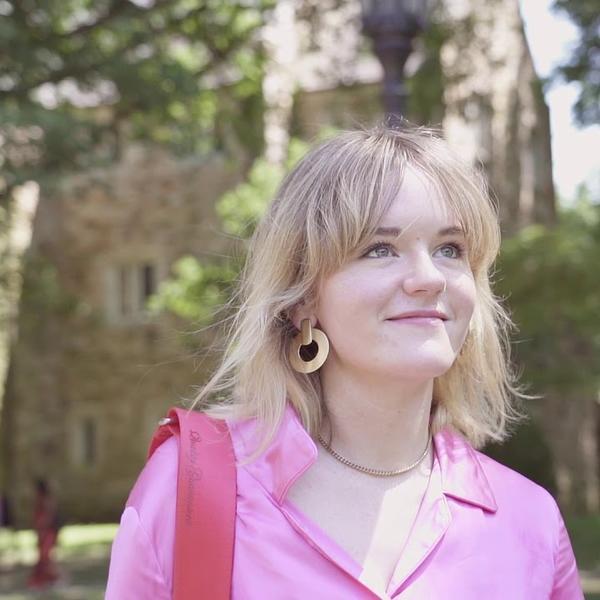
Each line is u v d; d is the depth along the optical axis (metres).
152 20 17.17
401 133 2.11
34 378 27.47
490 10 20.44
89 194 28.09
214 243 26.75
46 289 21.12
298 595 1.91
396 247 2.00
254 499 1.99
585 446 26.94
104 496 27.39
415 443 2.14
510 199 24.95
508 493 2.17
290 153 17.83
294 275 2.08
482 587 2.01
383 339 1.98
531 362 17.67
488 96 23.41
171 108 18.00
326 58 22.67
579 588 2.19
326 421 2.14
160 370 27.02
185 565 1.93
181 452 2.00
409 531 2.04
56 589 16.14
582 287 15.12
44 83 15.75
